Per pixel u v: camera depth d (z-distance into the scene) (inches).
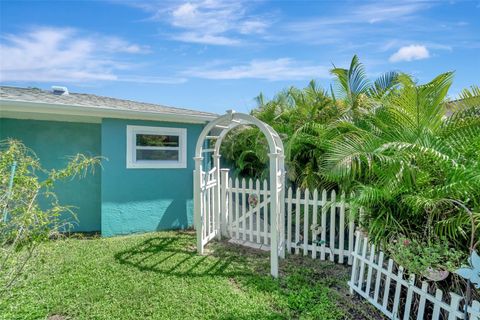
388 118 169.2
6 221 110.4
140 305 134.7
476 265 90.4
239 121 219.1
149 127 254.7
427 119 149.8
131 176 250.4
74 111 221.8
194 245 220.5
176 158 269.7
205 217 214.4
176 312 129.6
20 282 125.4
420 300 116.2
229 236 241.4
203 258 194.5
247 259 194.9
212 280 161.3
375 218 140.7
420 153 132.6
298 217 206.5
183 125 269.0
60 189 257.6
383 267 136.5
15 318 122.6
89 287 150.6
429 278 110.2
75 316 126.6
